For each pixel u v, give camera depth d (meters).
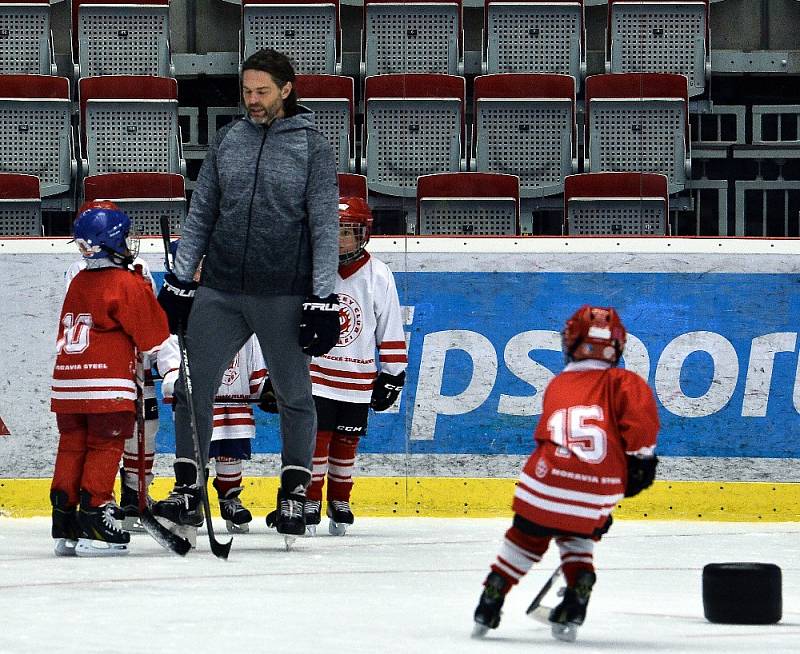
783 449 22.69
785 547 17.91
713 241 22.88
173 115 31.47
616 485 10.09
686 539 18.98
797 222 31.47
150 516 15.86
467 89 33.53
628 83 30.89
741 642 9.76
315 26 33.06
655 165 30.92
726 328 22.84
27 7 32.84
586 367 10.38
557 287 22.95
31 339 22.69
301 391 16.31
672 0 32.69
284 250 15.84
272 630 9.79
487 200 28.73
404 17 32.97
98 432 16.08
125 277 16.20
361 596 12.21
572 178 29.12
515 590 13.46
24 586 12.66
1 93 31.02
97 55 33.25
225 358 16.16
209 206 16.19
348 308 19.81
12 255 22.73
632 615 11.49
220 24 35.09
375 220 31.39
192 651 8.65
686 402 22.77
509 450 22.75
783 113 32.72
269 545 17.59
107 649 8.68
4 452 22.62
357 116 33.34
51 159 31.16
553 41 32.94
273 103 15.86
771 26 35.19
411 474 22.72
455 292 22.95
